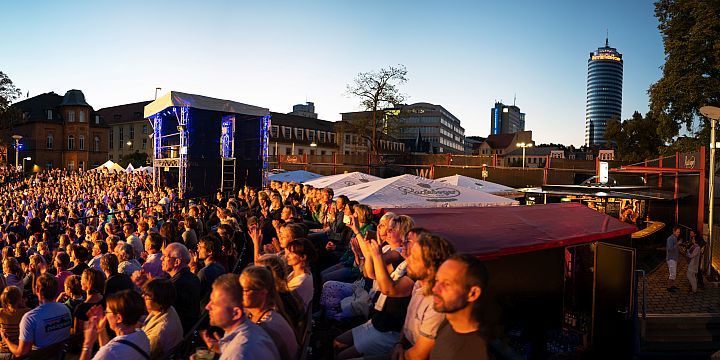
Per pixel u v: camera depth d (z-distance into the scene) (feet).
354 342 13.82
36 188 96.02
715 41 94.94
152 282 12.83
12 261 21.68
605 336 24.71
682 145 101.76
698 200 66.64
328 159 140.56
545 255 23.18
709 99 100.32
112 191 73.31
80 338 16.15
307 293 14.73
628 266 25.02
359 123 173.88
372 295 16.29
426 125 393.70
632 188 68.39
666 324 38.40
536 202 67.56
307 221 36.35
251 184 70.90
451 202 37.76
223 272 18.80
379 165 137.39
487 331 8.50
